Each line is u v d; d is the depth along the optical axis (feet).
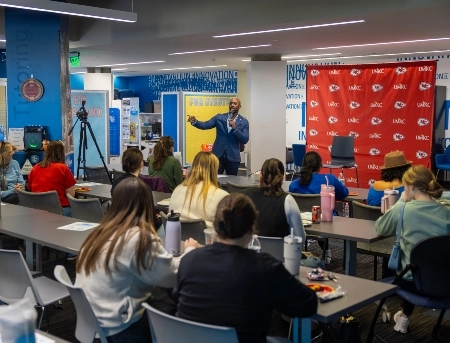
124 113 51.19
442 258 11.03
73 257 19.79
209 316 6.91
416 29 27.32
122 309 8.25
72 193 19.51
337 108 31.53
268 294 6.89
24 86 28.09
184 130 37.01
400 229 12.00
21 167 26.02
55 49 28.32
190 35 30.48
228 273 6.93
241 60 45.60
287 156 45.78
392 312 15.08
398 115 29.84
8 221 13.97
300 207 16.30
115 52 40.75
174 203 13.85
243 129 27.45
